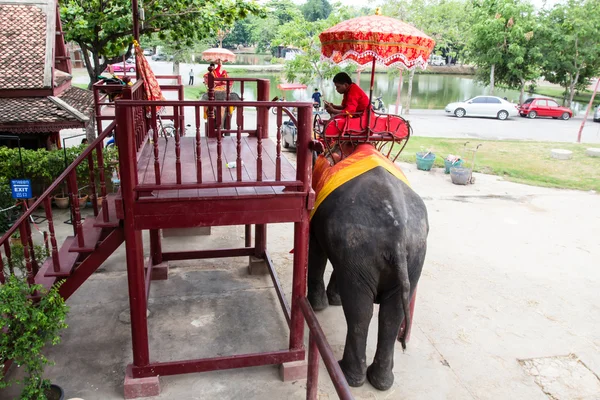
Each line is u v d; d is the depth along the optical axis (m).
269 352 4.26
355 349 4.02
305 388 4.21
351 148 4.79
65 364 4.40
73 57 31.69
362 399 4.03
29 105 9.08
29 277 4.11
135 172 3.56
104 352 4.59
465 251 7.44
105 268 6.34
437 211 9.39
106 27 10.53
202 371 4.12
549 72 30.08
